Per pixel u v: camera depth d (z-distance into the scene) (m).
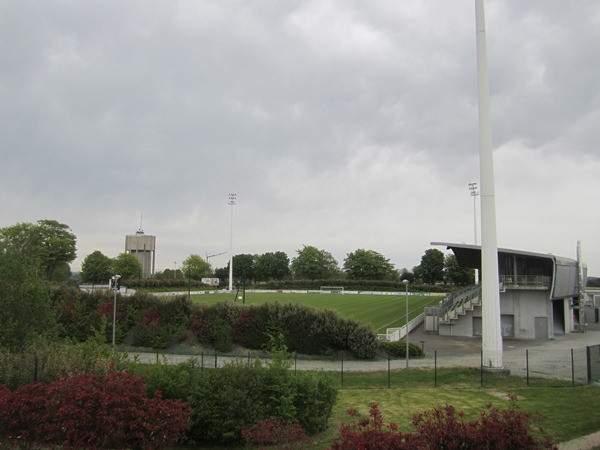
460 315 50.91
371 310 67.88
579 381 26.23
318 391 17.28
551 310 50.62
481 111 29.33
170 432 12.12
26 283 20.80
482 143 29.23
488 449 8.36
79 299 45.38
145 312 43.22
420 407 21.03
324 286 119.38
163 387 15.39
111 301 44.34
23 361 15.75
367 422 8.84
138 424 11.68
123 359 17.50
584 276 67.38
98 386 12.22
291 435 12.63
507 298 51.97
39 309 21.09
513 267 52.91
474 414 19.53
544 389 24.17
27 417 11.53
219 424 15.04
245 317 40.97
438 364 33.53
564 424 17.27
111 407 11.60
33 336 19.84
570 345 45.28
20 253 22.61
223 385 15.75
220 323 41.12
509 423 8.79
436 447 8.46
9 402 11.76
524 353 39.31
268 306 41.12
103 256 121.19
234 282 138.25
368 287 117.56
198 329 41.50
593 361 29.94
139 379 13.00
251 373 16.56
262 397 15.94
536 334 50.75
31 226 89.56
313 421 16.67
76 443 11.15
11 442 11.43
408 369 31.22
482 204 29.30
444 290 112.31
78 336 41.78
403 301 84.44
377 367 33.03
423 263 129.38
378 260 135.75
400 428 17.53
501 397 22.64
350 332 38.22
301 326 39.50
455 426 8.78
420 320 59.84
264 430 12.59
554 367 31.55
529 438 8.59
